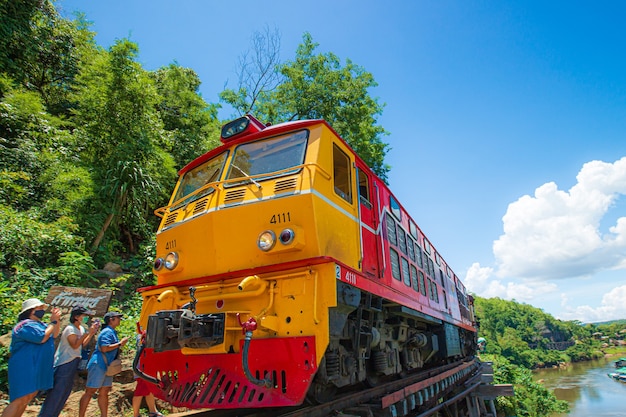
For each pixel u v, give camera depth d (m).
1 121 12.43
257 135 5.61
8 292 8.18
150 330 3.92
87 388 5.44
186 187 6.35
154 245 13.13
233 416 5.25
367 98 22.67
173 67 19.31
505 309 126.38
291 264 4.21
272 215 4.64
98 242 11.76
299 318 4.06
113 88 13.08
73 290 6.95
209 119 19.31
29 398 4.65
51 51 17.20
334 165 5.45
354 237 5.47
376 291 5.54
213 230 4.93
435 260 11.55
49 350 4.87
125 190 11.94
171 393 4.68
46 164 11.88
